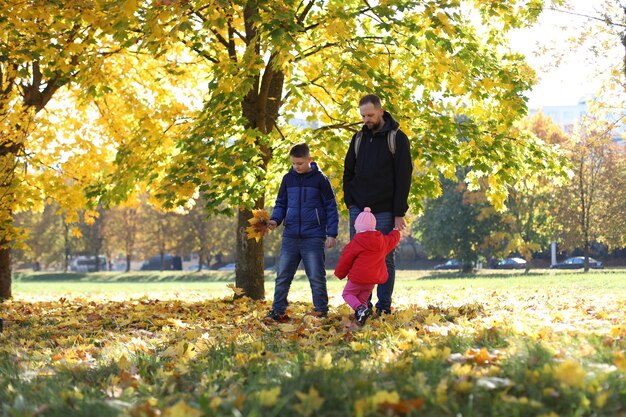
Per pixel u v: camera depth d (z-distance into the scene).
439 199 43.75
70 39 10.50
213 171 9.32
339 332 5.76
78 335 6.53
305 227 7.20
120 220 60.59
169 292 19.67
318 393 2.88
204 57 12.03
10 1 9.73
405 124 10.14
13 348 5.72
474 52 10.69
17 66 11.44
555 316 6.26
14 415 2.80
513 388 2.88
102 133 14.29
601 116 17.53
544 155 11.46
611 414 2.51
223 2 8.22
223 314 8.51
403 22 9.41
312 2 10.65
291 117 11.59
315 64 11.77
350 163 6.74
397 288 17.66
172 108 12.34
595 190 39.59
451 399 2.70
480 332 4.55
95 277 57.28
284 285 7.31
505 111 10.84
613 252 68.12
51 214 61.62
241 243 11.27
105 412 2.85
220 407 2.77
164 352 4.89
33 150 13.60
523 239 42.06
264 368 3.77
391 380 3.13
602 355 3.46
